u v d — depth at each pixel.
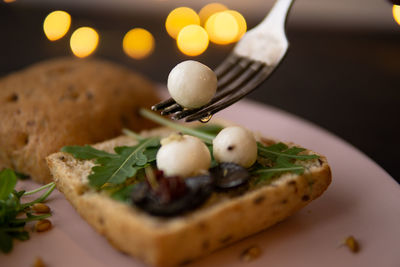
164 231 0.23
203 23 0.65
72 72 0.38
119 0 0.73
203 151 0.25
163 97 0.41
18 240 0.26
